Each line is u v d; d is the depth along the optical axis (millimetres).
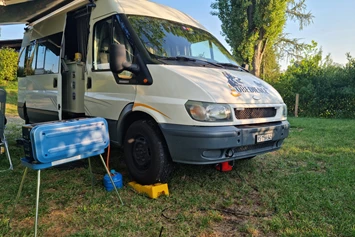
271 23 14336
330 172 4246
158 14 4336
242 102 3359
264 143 3609
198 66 3744
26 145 2488
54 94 5141
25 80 6516
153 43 3824
